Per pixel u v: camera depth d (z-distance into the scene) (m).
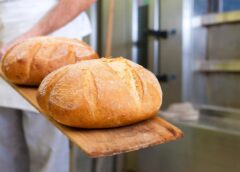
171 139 0.52
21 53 0.78
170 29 1.77
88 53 0.83
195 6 1.78
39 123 1.29
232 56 1.79
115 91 0.54
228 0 1.74
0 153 1.36
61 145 1.36
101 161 1.75
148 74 0.63
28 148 1.38
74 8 0.98
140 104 0.56
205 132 1.41
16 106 1.14
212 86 1.89
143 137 0.52
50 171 1.34
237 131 1.33
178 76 1.77
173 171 1.57
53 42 0.82
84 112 0.52
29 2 1.14
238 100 1.79
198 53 1.85
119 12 1.87
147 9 1.83
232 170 1.33
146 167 1.72
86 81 0.55
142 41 1.89
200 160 1.45
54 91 0.56
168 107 1.79
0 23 1.17
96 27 1.89
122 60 0.64
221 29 1.82
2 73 0.89
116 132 0.53
